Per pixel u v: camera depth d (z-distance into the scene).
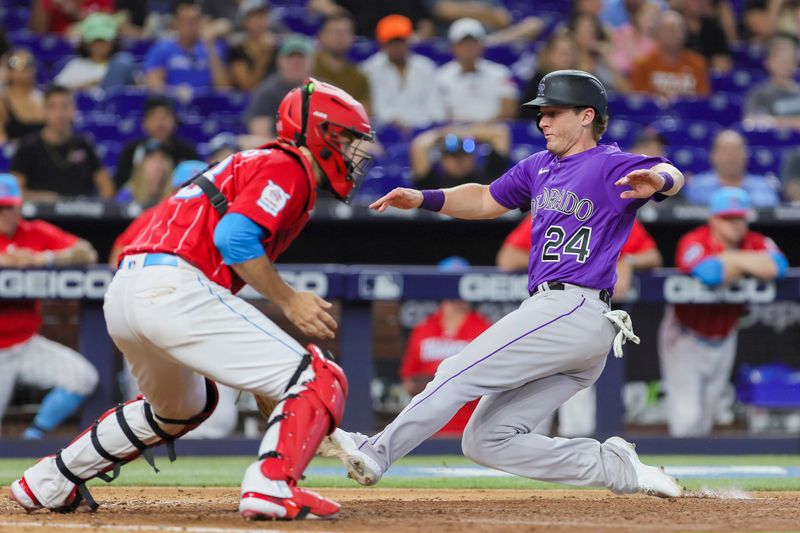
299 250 33.41
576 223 16.11
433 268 29.45
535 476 16.48
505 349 15.83
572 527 14.32
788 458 29.00
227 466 25.80
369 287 28.98
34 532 13.71
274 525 14.04
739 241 30.59
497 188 17.58
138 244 14.59
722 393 32.06
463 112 43.56
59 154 35.84
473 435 16.48
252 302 29.75
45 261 28.91
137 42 48.84
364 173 15.37
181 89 44.09
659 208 32.97
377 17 52.31
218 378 14.24
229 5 50.53
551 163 16.72
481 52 46.19
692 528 14.35
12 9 53.38
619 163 15.93
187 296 14.12
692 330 30.89
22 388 29.22
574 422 29.58
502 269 29.56
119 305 14.47
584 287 16.06
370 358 29.16
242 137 38.06
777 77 46.72
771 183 41.16
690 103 46.06
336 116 14.80
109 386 28.92
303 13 52.75
